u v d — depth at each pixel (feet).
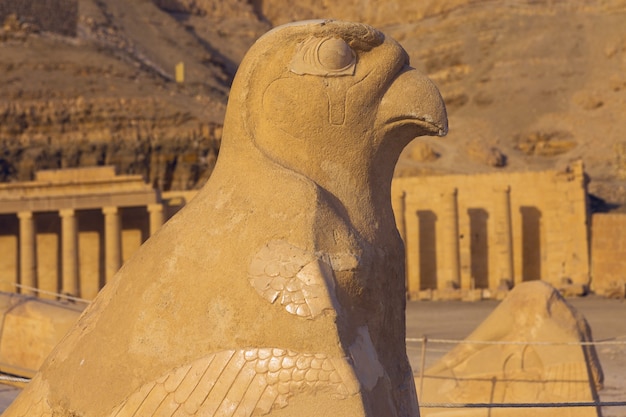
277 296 19.61
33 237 188.55
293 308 19.45
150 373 19.92
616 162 290.56
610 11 376.89
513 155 310.86
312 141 21.85
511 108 341.21
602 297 168.04
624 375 68.33
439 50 393.70
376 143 22.40
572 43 367.04
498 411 44.47
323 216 20.70
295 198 20.70
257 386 19.16
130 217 197.57
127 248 197.06
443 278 194.90
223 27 481.46
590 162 299.99
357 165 22.20
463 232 194.59
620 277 180.34
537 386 44.68
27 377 50.65
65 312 51.52
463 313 139.54
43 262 201.16
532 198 192.44
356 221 21.85
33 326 51.80
